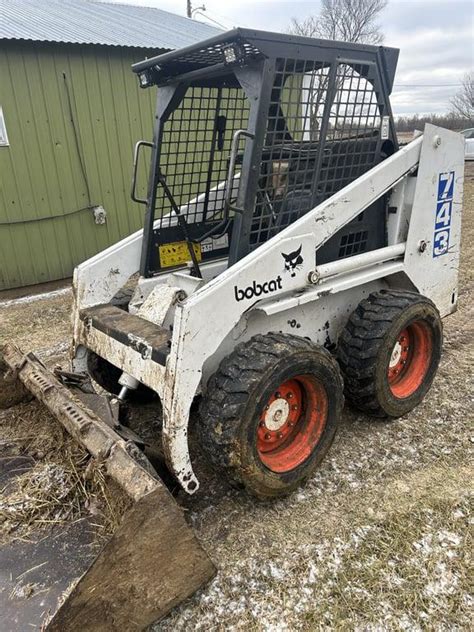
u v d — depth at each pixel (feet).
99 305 9.49
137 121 22.59
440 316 11.17
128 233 23.59
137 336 7.68
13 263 21.02
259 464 7.42
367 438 9.70
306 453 8.19
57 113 20.53
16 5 26.40
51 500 7.05
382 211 10.03
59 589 5.93
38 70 19.75
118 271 9.89
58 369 8.86
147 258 9.62
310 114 8.25
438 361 10.47
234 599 6.54
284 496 8.16
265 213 8.25
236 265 7.33
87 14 27.94
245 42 7.01
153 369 7.27
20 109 19.71
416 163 9.72
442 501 7.99
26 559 6.34
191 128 11.25
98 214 22.24
